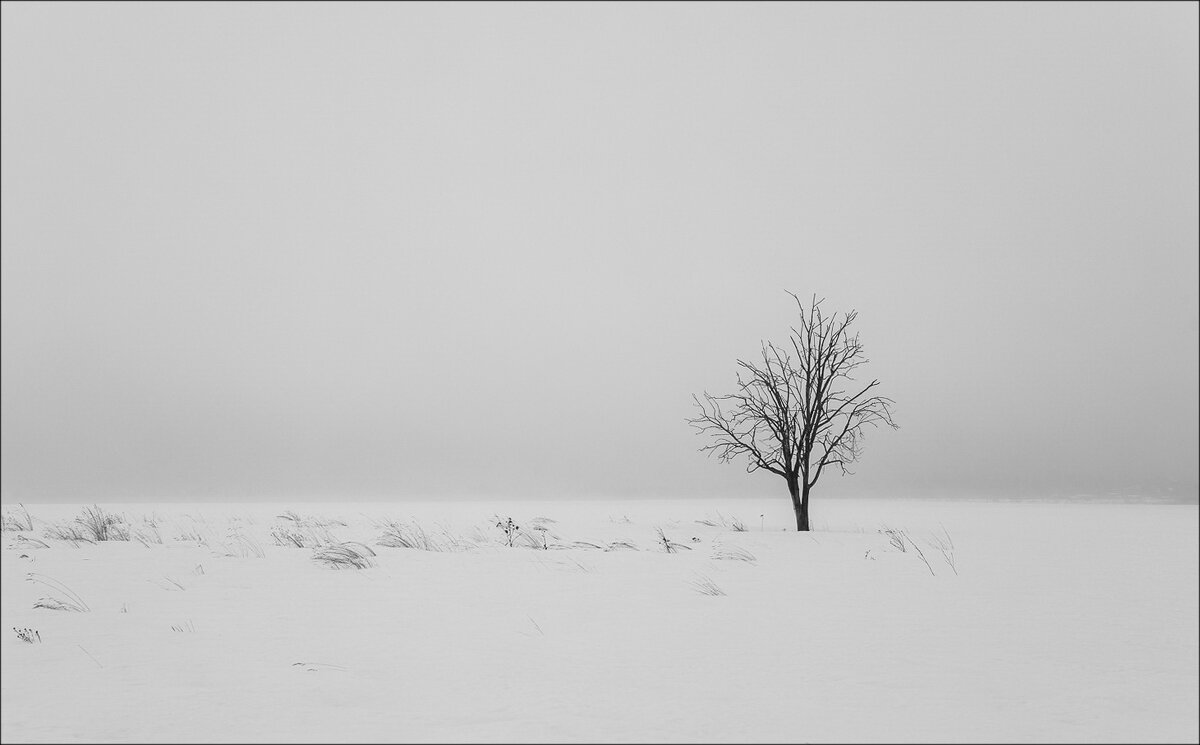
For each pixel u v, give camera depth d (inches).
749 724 217.0
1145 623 368.5
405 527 914.7
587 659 298.7
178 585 499.5
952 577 546.9
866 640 330.6
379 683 265.0
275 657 303.7
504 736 207.9
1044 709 229.9
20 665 291.4
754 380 1122.7
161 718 226.5
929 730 211.2
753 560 660.7
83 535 866.8
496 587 496.4
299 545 763.4
